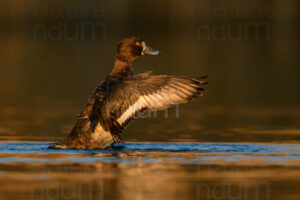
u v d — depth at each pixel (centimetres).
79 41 3192
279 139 1193
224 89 1928
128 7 3297
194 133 1280
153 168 902
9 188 790
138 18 3306
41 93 1856
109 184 809
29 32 3356
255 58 2636
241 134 1260
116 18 3281
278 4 3412
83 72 2256
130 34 3222
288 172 879
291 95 1812
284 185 809
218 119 1470
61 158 972
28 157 980
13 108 1612
